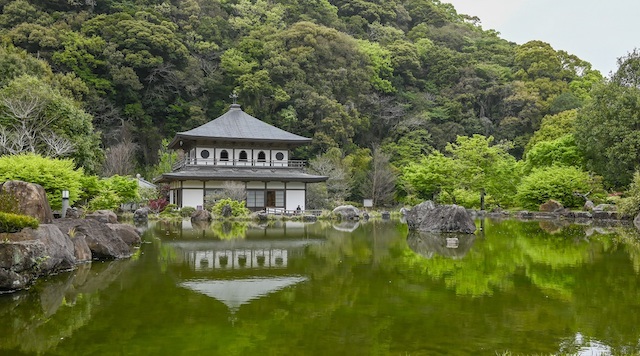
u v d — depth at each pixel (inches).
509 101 2797.7
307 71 2596.0
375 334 254.7
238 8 3043.8
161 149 2108.8
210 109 2444.6
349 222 1235.9
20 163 741.9
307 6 3267.7
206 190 1524.4
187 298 338.0
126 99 2289.6
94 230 542.6
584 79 3107.8
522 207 1556.3
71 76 1942.7
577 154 1555.1
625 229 946.1
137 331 261.6
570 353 225.6
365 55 2815.0
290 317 288.5
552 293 351.6
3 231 393.7
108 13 2541.8
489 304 318.0
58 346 237.3
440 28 3801.7
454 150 1461.6
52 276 418.6
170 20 2647.6
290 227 1024.2
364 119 2603.3
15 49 1582.2
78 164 1245.7
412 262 505.0
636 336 250.7
